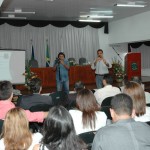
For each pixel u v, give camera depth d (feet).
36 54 39.73
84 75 37.78
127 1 27.25
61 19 38.60
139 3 28.43
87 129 8.14
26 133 5.63
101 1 26.86
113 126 5.33
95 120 8.16
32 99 12.12
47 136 4.50
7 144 5.54
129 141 5.08
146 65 45.83
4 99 9.70
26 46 39.11
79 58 41.63
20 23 37.86
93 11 32.42
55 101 15.16
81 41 42.29
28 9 29.84
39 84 13.16
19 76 23.32
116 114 5.45
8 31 37.99
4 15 33.32
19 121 5.57
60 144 4.46
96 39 43.06
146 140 5.12
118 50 44.16
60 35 41.06
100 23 42.52
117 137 5.12
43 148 4.50
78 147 4.58
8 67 22.91
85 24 41.88
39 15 34.35
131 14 35.70
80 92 8.39
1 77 22.76
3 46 37.78
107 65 25.30
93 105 8.23
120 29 39.93
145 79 40.45
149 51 45.88
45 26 39.93
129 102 5.43
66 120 4.50
